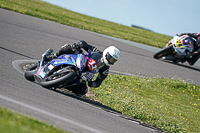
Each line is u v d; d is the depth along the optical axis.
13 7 63.22
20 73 26.80
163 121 26.30
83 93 25.84
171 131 24.91
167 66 52.00
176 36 53.53
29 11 64.12
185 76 48.81
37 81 24.33
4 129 11.35
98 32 65.44
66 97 22.98
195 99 38.44
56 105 19.31
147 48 63.25
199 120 31.08
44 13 68.75
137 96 33.69
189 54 52.25
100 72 25.36
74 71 23.48
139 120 25.09
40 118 15.40
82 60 23.84
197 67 57.97
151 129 23.02
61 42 46.47
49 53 24.92
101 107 24.09
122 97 29.97
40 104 18.20
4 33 41.31
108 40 58.69
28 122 13.50
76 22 70.12
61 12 81.94
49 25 55.97
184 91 39.81
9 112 14.02
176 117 29.67
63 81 22.83
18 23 49.81
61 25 59.69
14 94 18.62
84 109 21.02
